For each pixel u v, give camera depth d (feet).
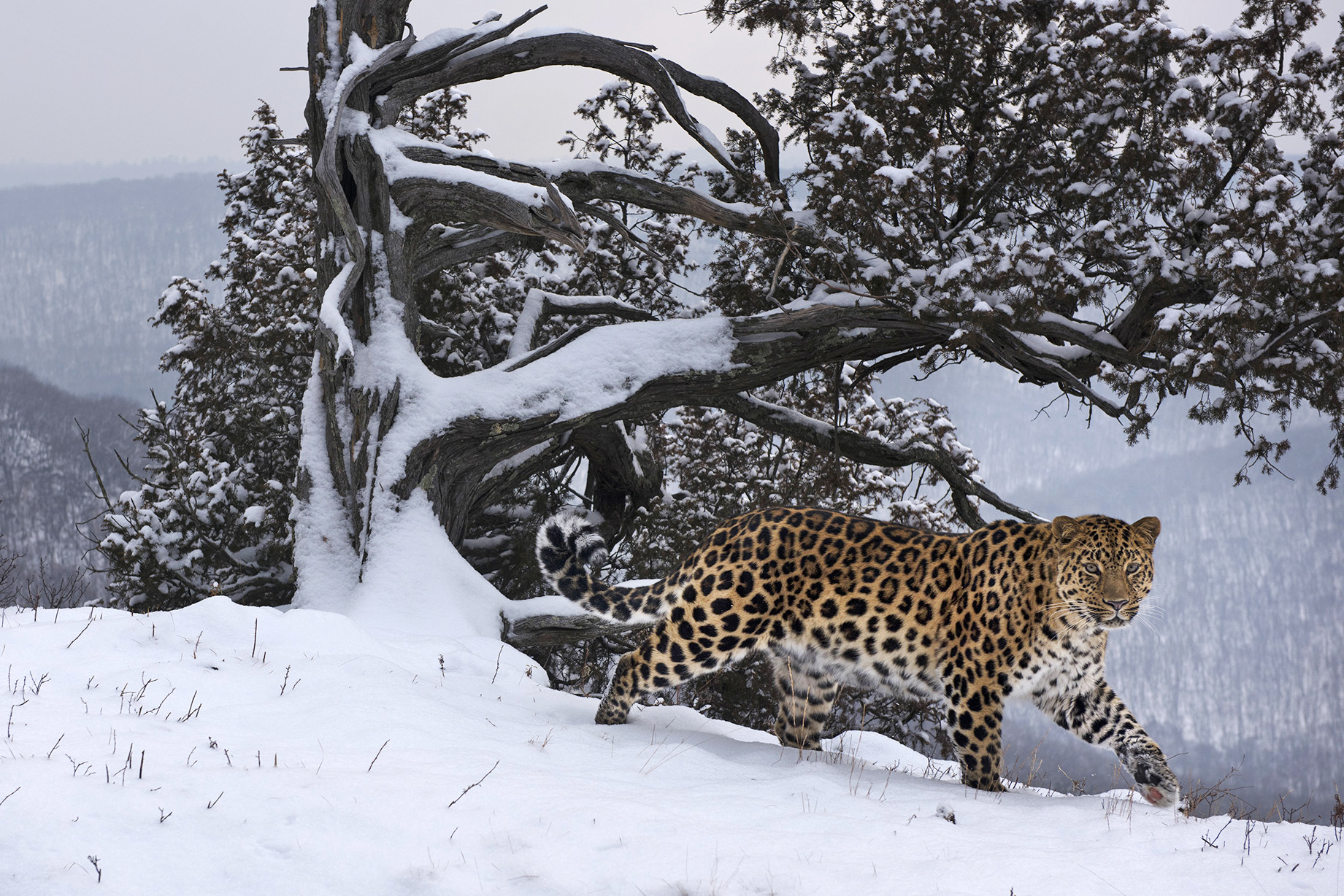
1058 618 19.35
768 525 22.31
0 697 18.08
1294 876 13.44
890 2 56.13
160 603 64.54
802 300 53.62
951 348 52.01
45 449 350.02
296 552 43.32
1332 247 45.47
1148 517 19.74
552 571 23.29
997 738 20.02
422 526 44.06
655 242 71.92
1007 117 56.95
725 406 60.95
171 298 71.97
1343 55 50.62
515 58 51.39
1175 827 16.12
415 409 45.62
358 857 12.58
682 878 12.54
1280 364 43.50
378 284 47.52
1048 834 15.81
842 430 62.23
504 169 49.80
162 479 71.97
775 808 16.42
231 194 88.38
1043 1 57.82
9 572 63.52
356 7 48.49
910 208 49.67
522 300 75.77
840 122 51.11
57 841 11.78
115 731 16.42
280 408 68.23
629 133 73.00
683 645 22.41
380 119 49.26
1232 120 51.34
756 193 54.29
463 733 19.71
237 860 12.10
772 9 61.00
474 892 12.05
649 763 19.67
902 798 18.34
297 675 22.43
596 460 68.44
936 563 20.95
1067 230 56.95
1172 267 47.83
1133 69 50.55
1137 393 48.44
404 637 34.22
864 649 21.53
